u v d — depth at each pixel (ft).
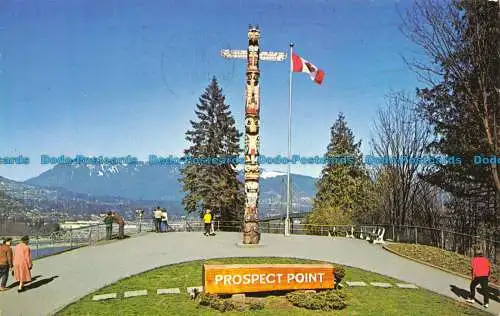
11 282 55.77
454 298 51.13
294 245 84.33
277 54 81.10
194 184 147.74
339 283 53.31
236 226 143.54
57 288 52.06
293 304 46.24
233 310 44.19
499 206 83.71
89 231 85.92
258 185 81.30
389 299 49.60
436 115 91.40
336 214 152.25
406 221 123.24
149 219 117.19
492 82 71.56
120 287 52.03
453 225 105.70
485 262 48.75
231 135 155.33
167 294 49.39
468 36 74.02
